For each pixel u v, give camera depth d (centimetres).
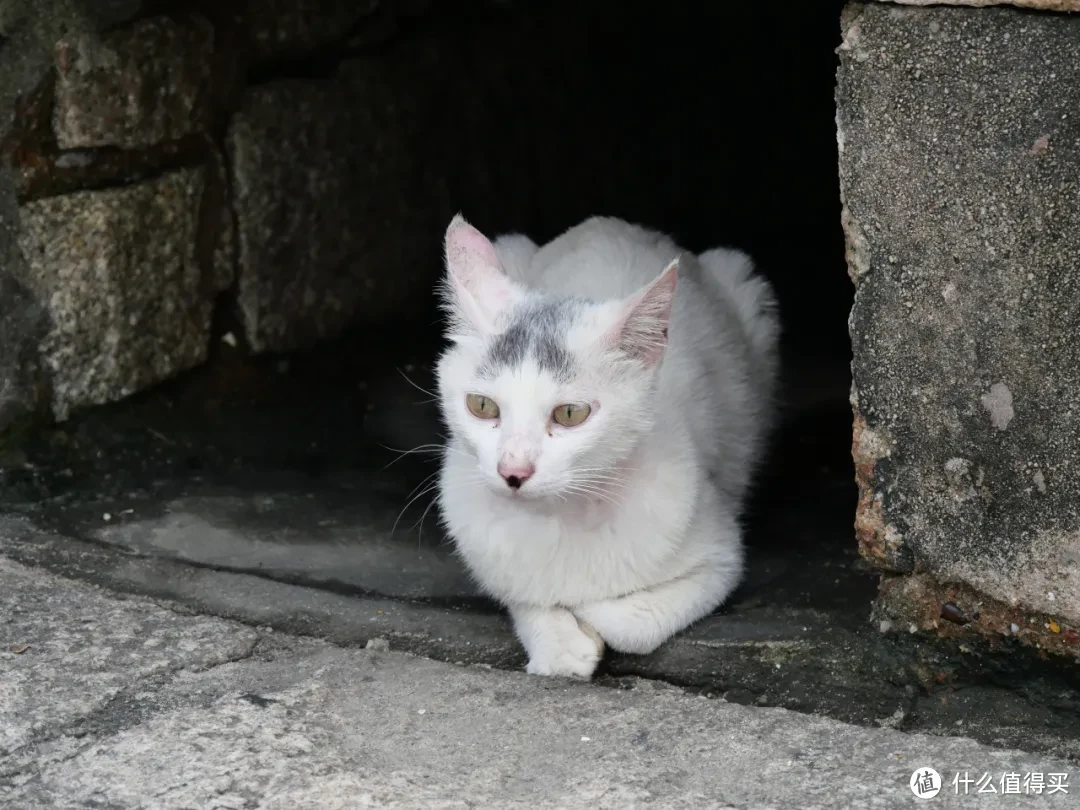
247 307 192
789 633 160
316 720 154
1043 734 154
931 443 156
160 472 181
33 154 177
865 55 154
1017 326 153
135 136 182
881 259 155
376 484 183
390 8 199
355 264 200
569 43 224
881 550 158
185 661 159
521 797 148
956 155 153
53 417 180
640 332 155
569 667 158
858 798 148
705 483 163
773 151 258
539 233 225
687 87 248
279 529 175
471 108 208
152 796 148
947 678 157
